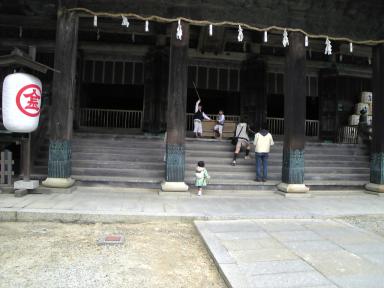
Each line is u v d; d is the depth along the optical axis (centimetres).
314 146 1320
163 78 1488
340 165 1216
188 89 1686
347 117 1656
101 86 1703
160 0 916
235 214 709
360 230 636
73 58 913
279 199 903
